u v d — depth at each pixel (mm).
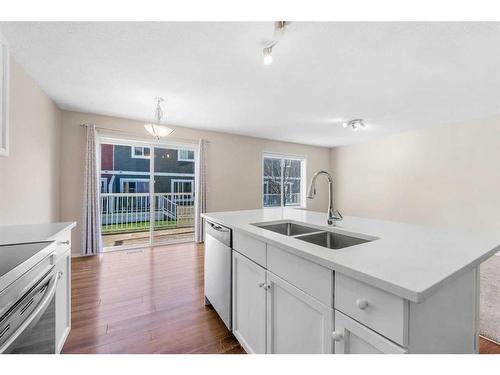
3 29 1619
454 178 4043
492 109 3314
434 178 4312
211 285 1997
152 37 1714
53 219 3070
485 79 2369
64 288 1529
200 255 3592
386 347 710
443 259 896
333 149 6508
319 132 4801
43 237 1289
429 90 2656
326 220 1876
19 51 1906
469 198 3863
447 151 4133
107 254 3607
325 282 919
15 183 2086
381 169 5262
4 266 863
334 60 2023
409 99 2939
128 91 2717
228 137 4863
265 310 1282
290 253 1100
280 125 4242
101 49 1871
